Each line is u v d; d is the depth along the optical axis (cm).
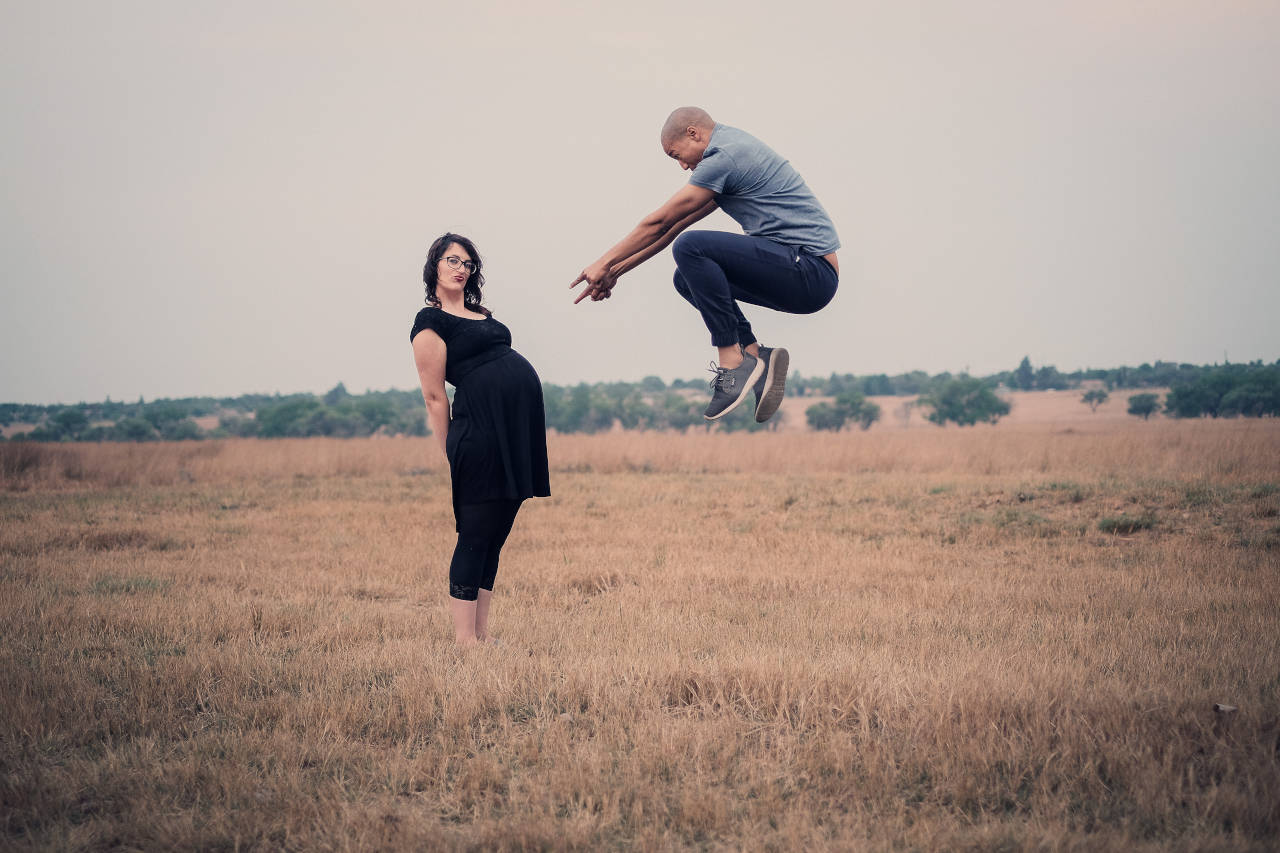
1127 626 603
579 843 303
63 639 575
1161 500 1229
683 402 12006
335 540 1093
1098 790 340
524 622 643
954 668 473
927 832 307
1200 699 411
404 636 608
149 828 312
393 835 307
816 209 371
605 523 1220
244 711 431
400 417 11806
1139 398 12662
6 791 337
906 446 2159
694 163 391
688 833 317
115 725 411
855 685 432
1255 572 808
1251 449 1728
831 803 335
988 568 877
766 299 376
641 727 398
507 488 529
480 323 537
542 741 392
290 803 329
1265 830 306
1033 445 2036
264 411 11362
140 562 921
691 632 596
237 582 818
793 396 19075
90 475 1984
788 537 1079
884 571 857
